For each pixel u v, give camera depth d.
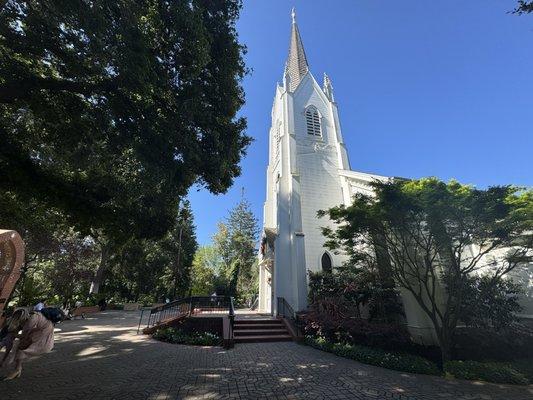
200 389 6.42
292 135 20.59
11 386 6.25
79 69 7.66
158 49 8.48
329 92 24.95
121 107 8.68
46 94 9.02
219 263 52.56
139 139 8.91
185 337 12.49
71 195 8.84
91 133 9.63
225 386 6.64
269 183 25.95
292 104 22.16
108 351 10.29
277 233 18.69
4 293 7.68
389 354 9.03
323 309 13.39
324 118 23.19
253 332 13.57
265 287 23.98
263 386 6.68
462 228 8.52
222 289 41.47
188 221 41.28
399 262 10.16
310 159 21.17
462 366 7.82
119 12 6.70
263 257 23.66
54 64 8.44
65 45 7.48
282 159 20.50
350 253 12.54
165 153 8.93
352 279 13.50
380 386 6.77
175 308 15.71
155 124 8.73
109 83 8.22
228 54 9.88
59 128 9.65
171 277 37.38
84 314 23.84
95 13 6.16
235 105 10.67
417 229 9.43
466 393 6.42
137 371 7.77
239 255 50.94
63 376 7.14
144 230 10.80
